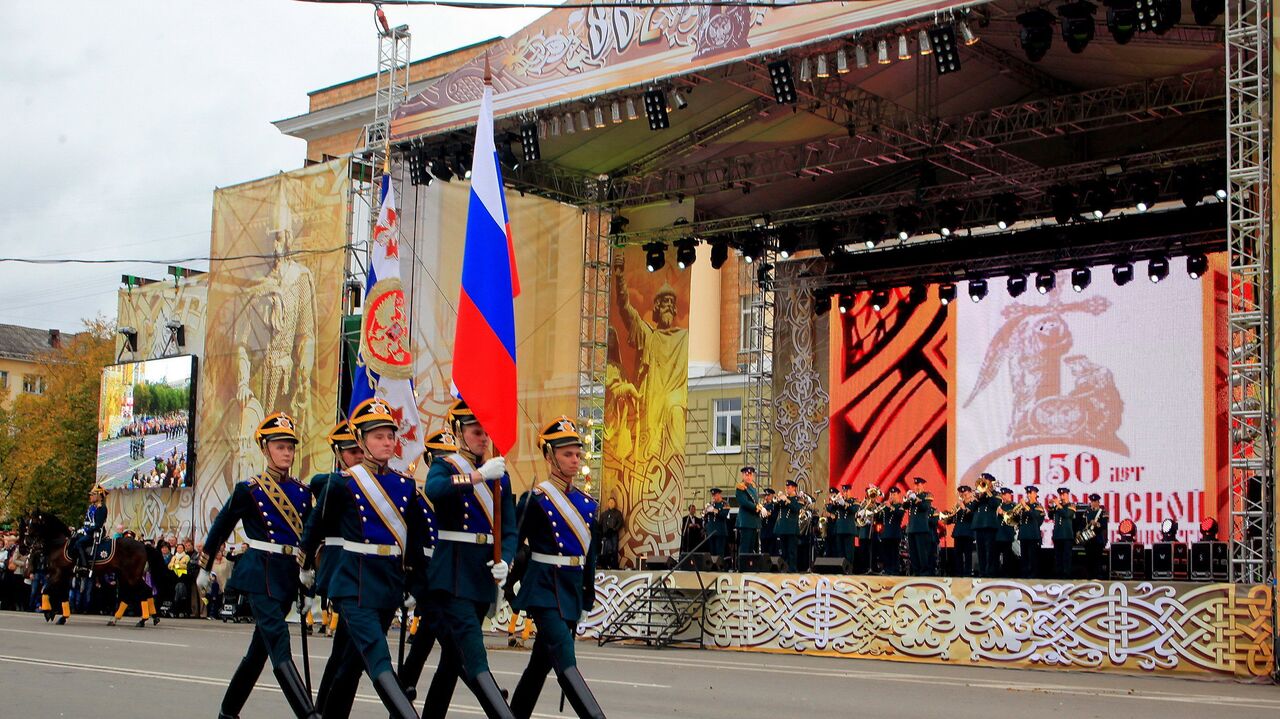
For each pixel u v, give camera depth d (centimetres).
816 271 3538
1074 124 2670
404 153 3008
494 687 946
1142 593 2048
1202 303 3044
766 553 2859
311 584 1009
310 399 3148
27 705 1250
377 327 2869
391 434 1012
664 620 2633
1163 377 3086
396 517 995
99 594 3353
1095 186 2781
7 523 5491
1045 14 2184
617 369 3353
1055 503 2550
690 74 2533
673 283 3300
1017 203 2930
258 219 3338
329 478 1009
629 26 2619
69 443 5409
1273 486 1931
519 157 3086
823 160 3030
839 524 2784
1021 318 3316
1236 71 2206
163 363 3772
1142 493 3088
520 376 3136
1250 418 2072
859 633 2355
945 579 2266
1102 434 3159
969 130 2798
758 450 3578
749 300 4266
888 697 1566
